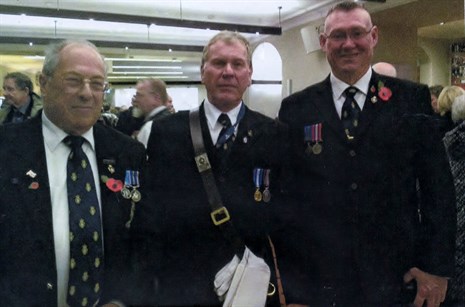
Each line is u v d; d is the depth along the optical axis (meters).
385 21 7.86
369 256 1.40
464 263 1.51
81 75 1.13
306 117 1.51
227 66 1.35
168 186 1.34
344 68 1.46
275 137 1.45
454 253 1.40
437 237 1.38
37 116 1.21
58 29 9.62
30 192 1.10
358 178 1.42
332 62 1.49
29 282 1.07
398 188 1.41
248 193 1.36
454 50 10.62
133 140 1.34
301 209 1.44
